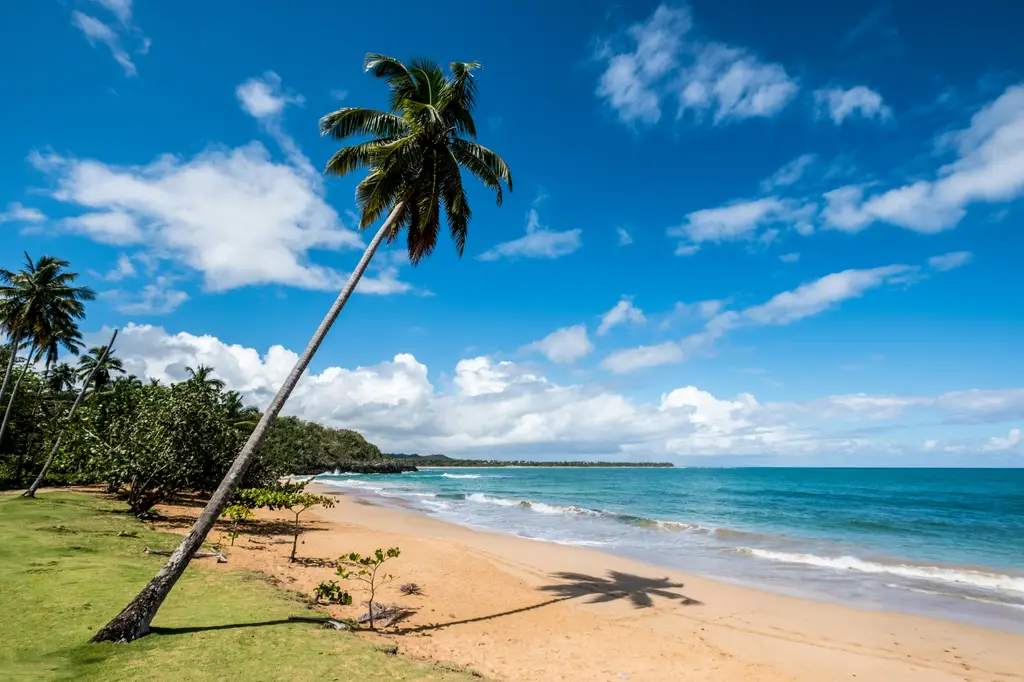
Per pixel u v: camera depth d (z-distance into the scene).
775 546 22.80
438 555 17.86
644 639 10.76
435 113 11.99
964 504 46.22
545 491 65.12
